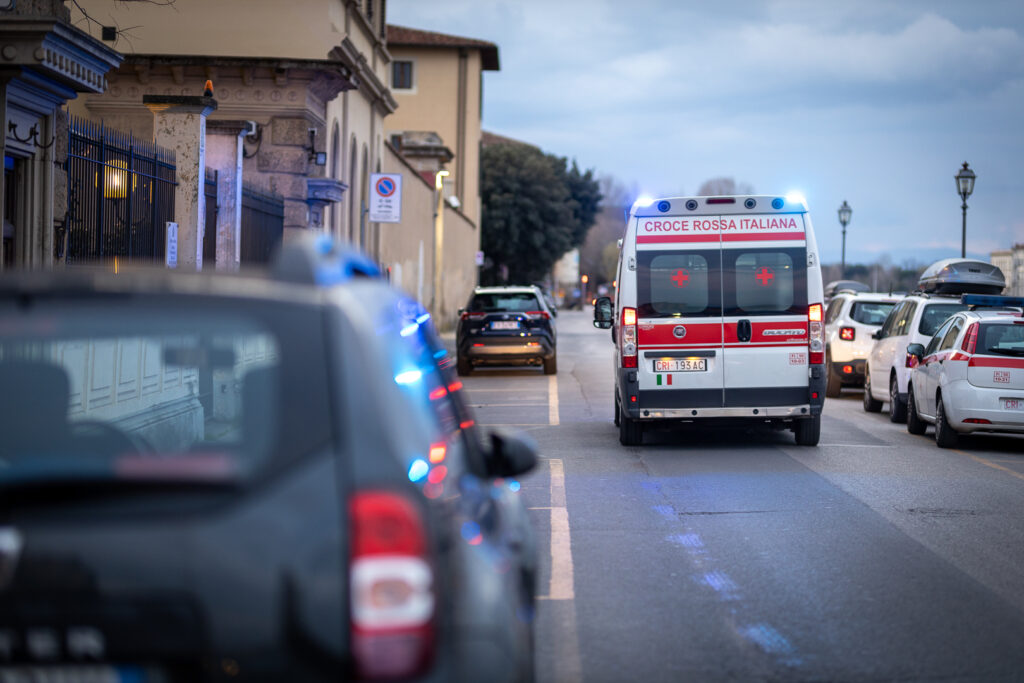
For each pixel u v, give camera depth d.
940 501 18.92
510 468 8.35
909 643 11.02
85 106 43.12
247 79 42.47
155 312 5.32
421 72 122.19
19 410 5.82
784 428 29.23
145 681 4.94
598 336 91.31
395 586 4.91
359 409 5.11
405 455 5.11
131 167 24.39
